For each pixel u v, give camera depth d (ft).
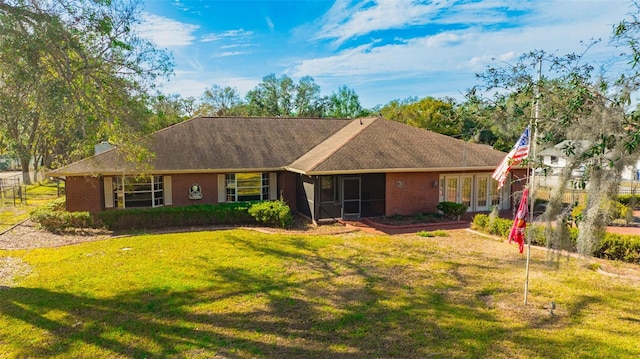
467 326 25.49
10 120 37.58
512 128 25.05
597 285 32.99
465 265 39.14
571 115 20.11
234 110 234.38
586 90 19.27
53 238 52.85
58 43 34.17
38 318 26.91
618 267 38.04
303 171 59.26
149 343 23.53
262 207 60.34
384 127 74.64
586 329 24.98
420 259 41.39
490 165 67.87
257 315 27.43
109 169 59.82
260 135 78.64
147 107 44.80
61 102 34.42
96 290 32.14
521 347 22.76
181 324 26.03
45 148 132.36
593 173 20.59
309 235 53.57
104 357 22.02
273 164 70.23
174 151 68.59
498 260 40.91
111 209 63.10
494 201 72.13
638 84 18.74
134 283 33.78
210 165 66.95
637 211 72.33
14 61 32.35
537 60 22.39
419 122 153.48
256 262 40.27
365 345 23.15
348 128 82.43
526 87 22.56
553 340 23.56
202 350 22.71
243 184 70.44
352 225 60.49
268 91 240.32
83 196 62.80
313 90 242.37
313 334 24.58
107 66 40.09
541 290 31.94
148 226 59.41
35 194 108.17
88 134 42.29
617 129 18.83
